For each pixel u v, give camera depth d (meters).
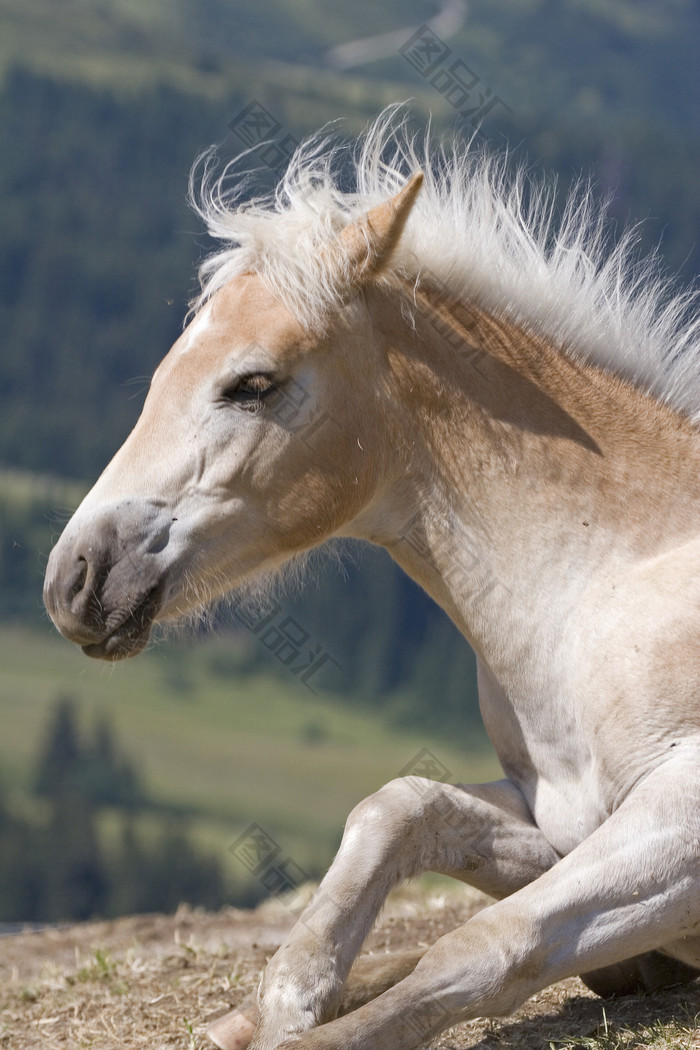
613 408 6.95
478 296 7.01
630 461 6.79
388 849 6.01
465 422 6.75
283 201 7.11
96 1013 7.94
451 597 6.86
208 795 197.25
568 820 6.56
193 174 7.24
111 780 192.88
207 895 146.38
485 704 7.07
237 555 6.60
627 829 5.67
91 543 6.31
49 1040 7.48
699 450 6.98
